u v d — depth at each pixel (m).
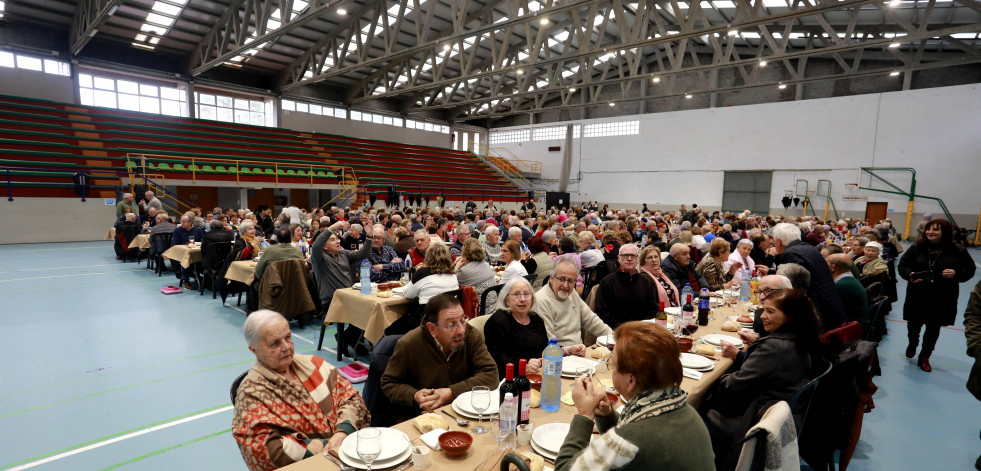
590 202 24.72
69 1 14.72
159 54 18.64
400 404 2.32
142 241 9.18
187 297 7.03
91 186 12.86
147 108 18.81
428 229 8.22
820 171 20.12
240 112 21.83
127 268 9.11
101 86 17.73
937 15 14.63
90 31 14.12
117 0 11.80
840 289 3.81
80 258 10.02
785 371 2.23
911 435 3.49
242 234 6.79
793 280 3.23
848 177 19.52
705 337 3.11
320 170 20.12
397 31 13.86
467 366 2.57
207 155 17.39
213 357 4.63
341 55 17.00
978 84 16.91
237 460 2.92
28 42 15.93
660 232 10.05
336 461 1.66
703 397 2.42
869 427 3.61
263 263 5.35
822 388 2.69
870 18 15.53
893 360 5.11
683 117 23.53
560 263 3.30
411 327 4.24
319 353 4.91
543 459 1.66
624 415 1.44
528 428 1.84
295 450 1.85
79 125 15.92
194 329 5.49
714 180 22.81
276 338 1.99
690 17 10.31
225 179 16.36
